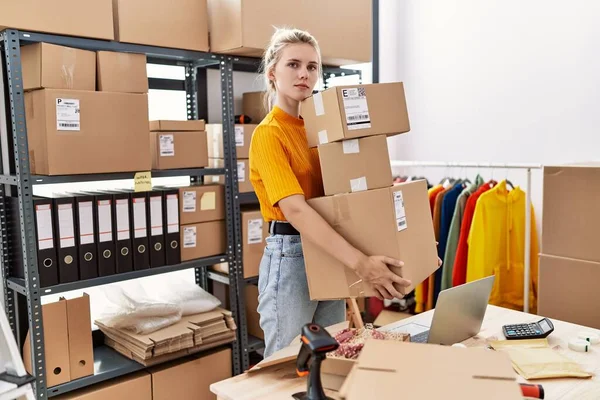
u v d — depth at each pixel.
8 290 2.22
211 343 2.42
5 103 2.04
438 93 3.60
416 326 1.61
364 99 1.46
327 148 1.45
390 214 1.42
